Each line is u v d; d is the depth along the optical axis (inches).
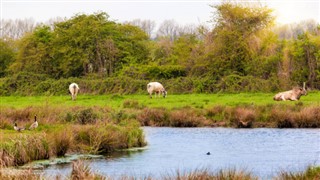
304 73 4894.2
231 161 1781.5
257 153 1956.2
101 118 2773.1
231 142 2268.7
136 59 6141.7
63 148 1904.5
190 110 3201.3
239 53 5108.3
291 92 3846.0
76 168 1385.3
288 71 4901.6
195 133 2635.3
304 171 1411.2
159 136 2527.1
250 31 5255.9
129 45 6328.7
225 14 5334.6
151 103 3917.3
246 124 2878.9
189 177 1326.3
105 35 6215.6
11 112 2876.5
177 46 6072.8
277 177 1398.9
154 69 5482.3
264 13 5275.6
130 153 1991.9
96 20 6264.8
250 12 5290.4
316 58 4815.5
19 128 2181.3
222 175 1315.2
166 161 1796.3
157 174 1539.1
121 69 5831.7
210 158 1855.3
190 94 4805.6
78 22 6200.8
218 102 3764.8
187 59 5457.7
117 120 2883.9
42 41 6358.3
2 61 6855.3
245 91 4746.6
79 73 6166.3
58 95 5359.3
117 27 6456.7
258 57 5034.5
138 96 4753.9
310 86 4857.3
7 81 5693.9
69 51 6058.1
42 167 1656.0
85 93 5226.4
